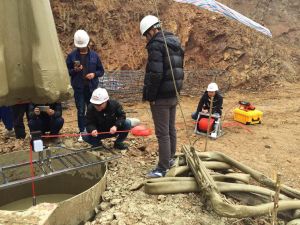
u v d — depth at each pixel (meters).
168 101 4.26
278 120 8.42
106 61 10.97
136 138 6.25
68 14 10.89
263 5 16.27
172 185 4.14
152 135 6.53
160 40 4.07
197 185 4.18
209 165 4.55
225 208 3.64
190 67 12.02
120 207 3.89
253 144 6.63
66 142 5.82
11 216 3.13
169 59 4.03
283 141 6.88
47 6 3.54
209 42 12.55
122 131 5.30
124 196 4.14
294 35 15.63
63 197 4.86
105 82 9.78
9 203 4.70
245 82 12.13
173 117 4.57
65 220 3.50
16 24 3.44
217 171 4.68
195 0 6.92
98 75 5.75
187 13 12.67
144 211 3.82
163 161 4.44
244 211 3.62
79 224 3.70
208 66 12.25
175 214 3.79
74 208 3.59
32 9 3.43
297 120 8.45
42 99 3.59
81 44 5.52
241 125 7.86
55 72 3.57
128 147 5.68
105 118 5.20
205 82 11.41
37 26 3.45
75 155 4.77
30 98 3.69
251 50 12.98
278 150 6.36
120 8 11.82
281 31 15.51
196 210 3.91
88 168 4.70
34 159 4.84
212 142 6.63
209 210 3.94
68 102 8.83
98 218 3.77
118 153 5.39
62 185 4.89
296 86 12.46
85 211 3.76
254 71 12.55
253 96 11.12
